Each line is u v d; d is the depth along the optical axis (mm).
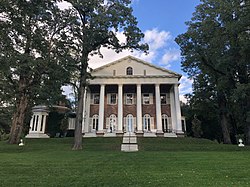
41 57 18844
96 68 36656
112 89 39188
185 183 5879
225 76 24234
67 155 13914
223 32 21000
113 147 20797
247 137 24438
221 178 6523
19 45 17641
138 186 5605
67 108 43125
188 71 30734
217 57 22672
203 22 22766
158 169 8250
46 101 23281
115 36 20922
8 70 15977
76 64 20609
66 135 37719
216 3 21500
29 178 6730
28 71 17359
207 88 31672
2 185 5836
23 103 25109
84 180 6395
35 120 37156
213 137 39625
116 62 37062
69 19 20156
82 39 20688
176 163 9758
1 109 43000
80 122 20406
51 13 19984
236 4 18922
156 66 36625
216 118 38250
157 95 35188
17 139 24219
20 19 16531
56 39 20422
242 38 18375
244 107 24016
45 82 20062
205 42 23312
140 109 34562
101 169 8352
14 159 11648
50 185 5828
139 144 22344
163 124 37781
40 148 20672
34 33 18547
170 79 35938
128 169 8297
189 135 39812
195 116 37812
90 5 20109
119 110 34500
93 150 18594
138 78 36000
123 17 19625
